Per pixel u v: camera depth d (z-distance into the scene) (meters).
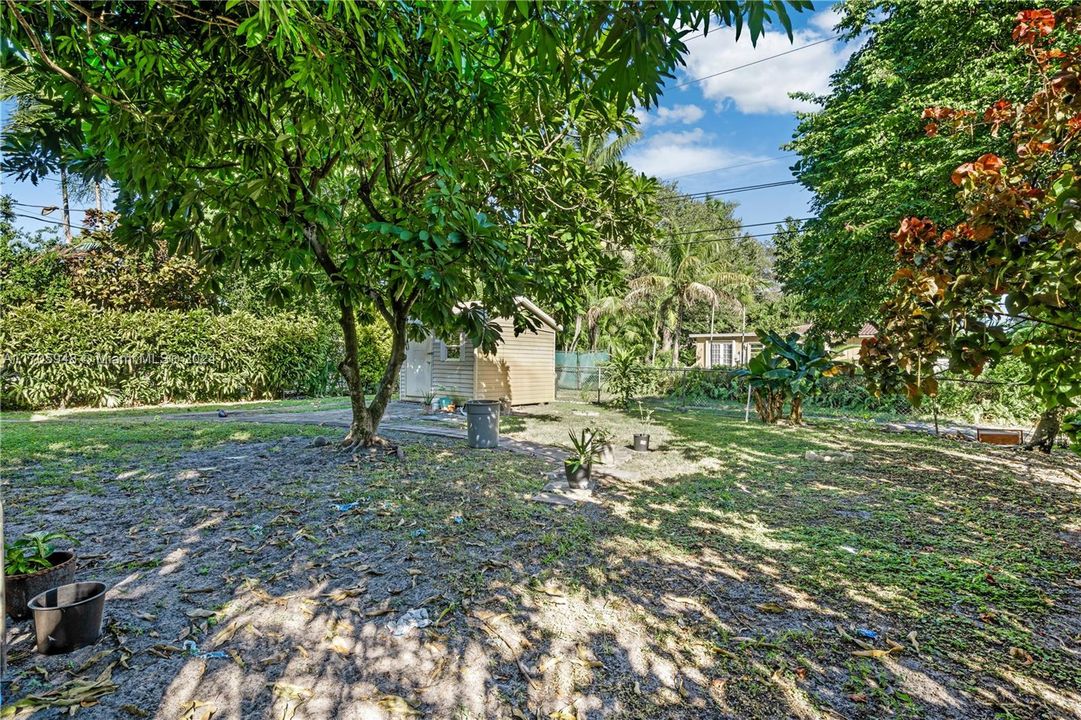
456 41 2.37
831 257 11.43
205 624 2.56
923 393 1.99
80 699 1.98
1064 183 1.79
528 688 2.16
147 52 3.02
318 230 5.37
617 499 4.93
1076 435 2.40
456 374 12.67
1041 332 2.09
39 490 4.75
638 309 25.33
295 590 2.93
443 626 2.59
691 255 23.48
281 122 4.45
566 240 7.01
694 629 2.61
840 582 3.18
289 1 2.03
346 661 2.30
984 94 8.16
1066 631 2.64
